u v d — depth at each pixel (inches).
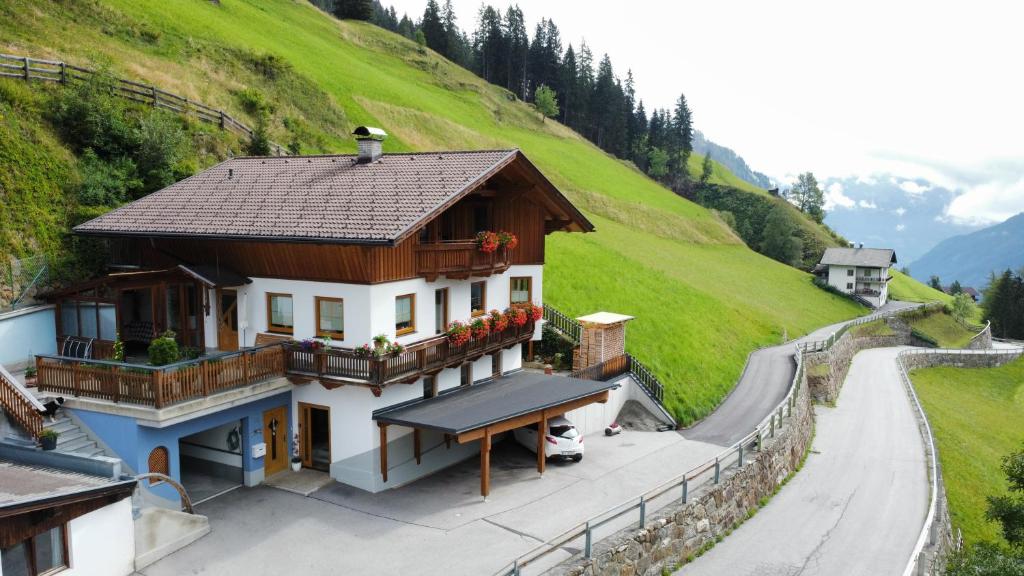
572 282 1878.7
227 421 831.7
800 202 7062.0
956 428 2046.0
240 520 780.6
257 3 4141.2
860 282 3993.6
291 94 2338.8
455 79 5083.7
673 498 883.4
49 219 1083.9
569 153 4495.6
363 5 6117.1
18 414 715.4
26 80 1258.6
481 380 1098.7
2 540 520.7
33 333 940.0
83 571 596.1
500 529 775.1
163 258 1011.9
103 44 1752.0
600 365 1261.1
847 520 1013.2
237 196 1018.7
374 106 3061.0
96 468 655.1
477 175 938.1
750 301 2800.2
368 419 869.2
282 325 928.9
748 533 954.1
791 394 1369.3
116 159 1264.8
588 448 1136.8
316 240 807.7
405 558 699.4
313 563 684.7
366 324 849.5
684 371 1609.3
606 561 710.5
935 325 3868.1
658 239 3383.4
